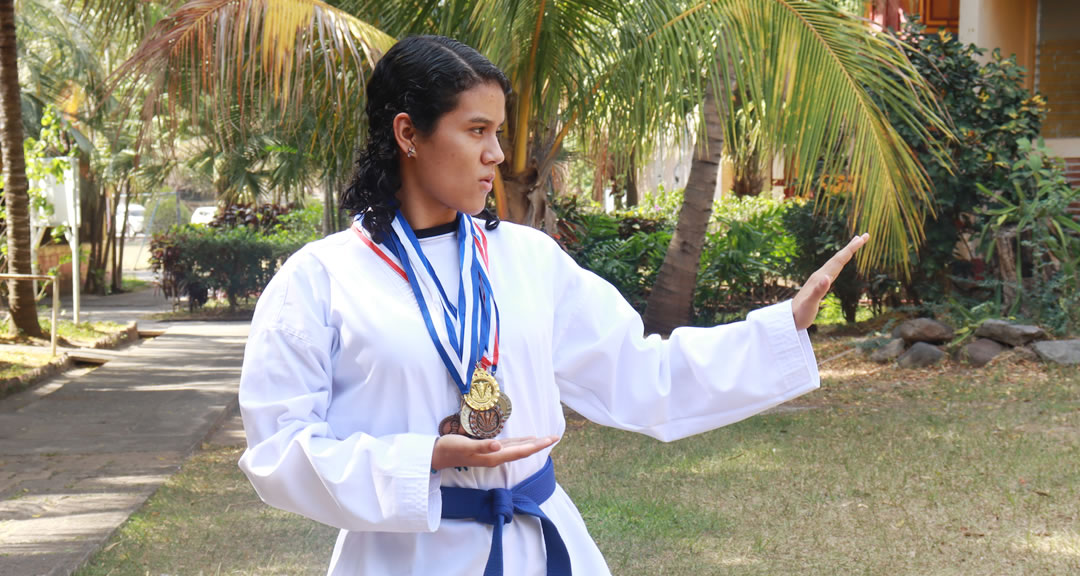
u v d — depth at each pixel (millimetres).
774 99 7016
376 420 1700
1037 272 9773
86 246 25422
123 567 4441
